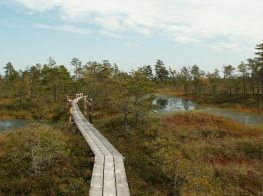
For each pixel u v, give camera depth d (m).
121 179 5.67
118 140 10.32
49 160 6.61
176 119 17.77
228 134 12.88
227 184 6.51
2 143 9.54
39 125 7.77
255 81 41.06
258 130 14.05
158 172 6.64
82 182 5.27
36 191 4.97
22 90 25.61
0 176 5.95
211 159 8.77
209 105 33.16
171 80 82.12
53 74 29.20
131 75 12.63
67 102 17.41
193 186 5.25
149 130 11.61
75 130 12.02
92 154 7.92
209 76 62.88
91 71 37.22
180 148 9.39
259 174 7.20
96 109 22.23
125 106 12.07
